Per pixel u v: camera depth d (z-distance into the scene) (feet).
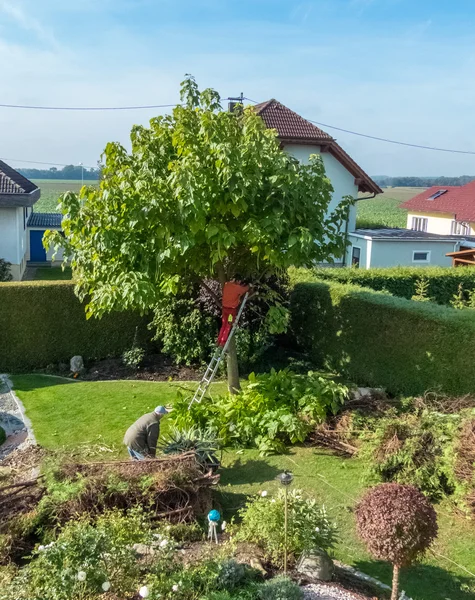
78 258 37.78
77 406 41.24
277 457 33.09
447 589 21.67
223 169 32.37
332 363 47.37
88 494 24.41
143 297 34.37
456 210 122.83
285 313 41.52
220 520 26.45
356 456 32.48
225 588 18.93
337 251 38.22
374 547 18.24
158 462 26.68
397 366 39.70
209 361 48.29
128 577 18.98
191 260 37.70
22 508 24.49
